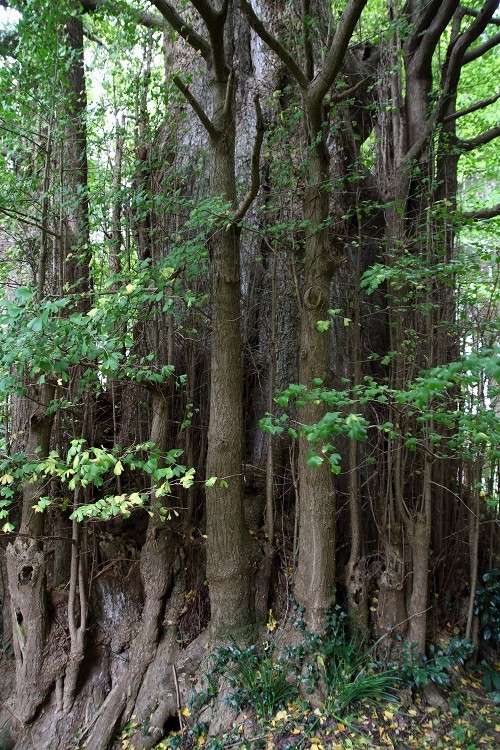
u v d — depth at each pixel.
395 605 4.14
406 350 4.35
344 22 3.58
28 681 3.91
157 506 3.91
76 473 3.28
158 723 3.75
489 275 4.80
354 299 4.82
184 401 4.86
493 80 8.57
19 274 5.16
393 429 3.94
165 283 3.38
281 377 5.12
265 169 5.34
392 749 3.37
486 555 4.85
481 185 9.04
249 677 3.73
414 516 4.12
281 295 5.25
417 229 4.86
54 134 4.39
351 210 5.04
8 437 4.77
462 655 4.10
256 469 4.99
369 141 7.10
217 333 4.10
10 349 2.72
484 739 3.57
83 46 5.71
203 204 3.67
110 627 4.28
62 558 4.36
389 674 3.85
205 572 4.40
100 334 3.00
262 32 3.59
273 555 4.45
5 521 4.46
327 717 3.55
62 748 3.75
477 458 4.35
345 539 4.71
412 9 6.50
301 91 4.16
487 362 1.80
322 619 3.95
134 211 4.95
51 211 4.50
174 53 6.09
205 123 3.98
